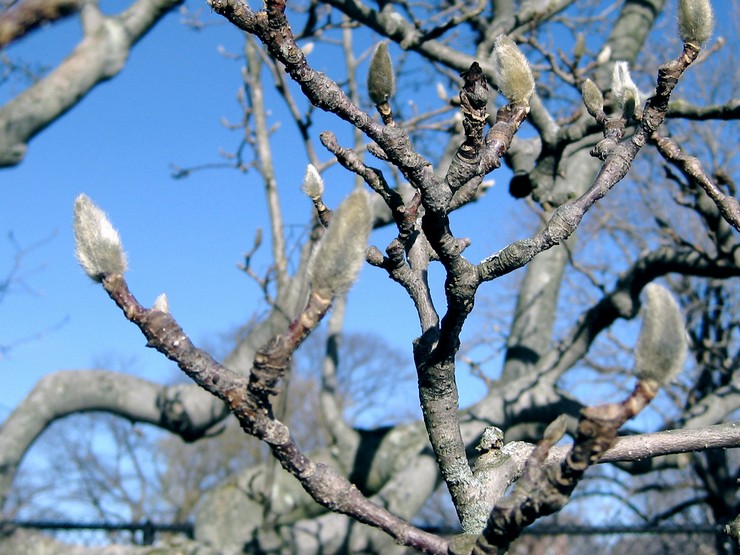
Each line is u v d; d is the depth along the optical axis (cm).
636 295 701
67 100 395
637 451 242
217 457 2406
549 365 740
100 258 173
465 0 778
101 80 405
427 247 260
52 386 667
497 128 214
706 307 1162
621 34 773
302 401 2673
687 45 237
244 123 795
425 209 196
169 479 2406
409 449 760
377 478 763
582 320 732
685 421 725
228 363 727
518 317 823
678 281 1245
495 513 153
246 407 170
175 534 834
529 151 562
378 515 182
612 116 274
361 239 152
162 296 177
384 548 691
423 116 735
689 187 609
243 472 767
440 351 215
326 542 687
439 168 709
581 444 141
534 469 154
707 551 1042
